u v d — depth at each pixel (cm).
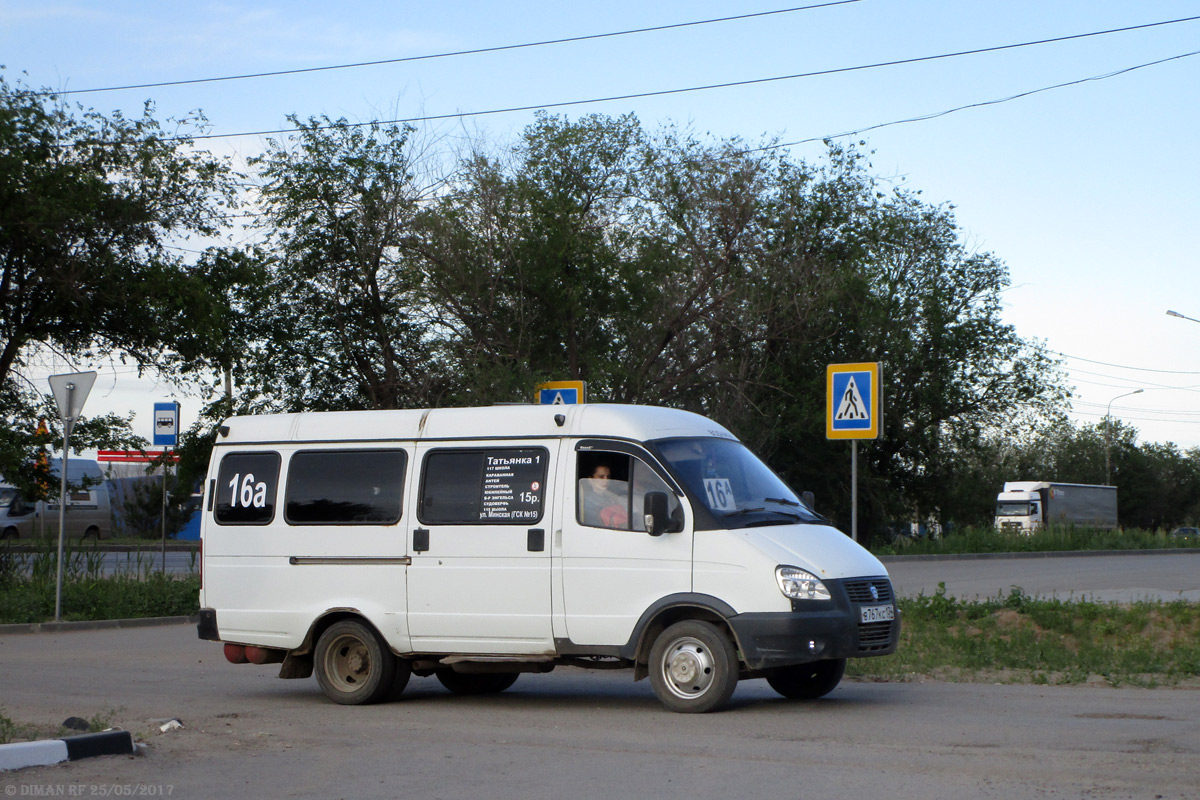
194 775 717
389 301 3303
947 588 2253
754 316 3481
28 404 2525
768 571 918
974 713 924
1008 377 5206
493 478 1025
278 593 1095
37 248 2334
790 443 4422
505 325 3161
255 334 3291
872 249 4553
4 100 2331
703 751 773
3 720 847
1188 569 2864
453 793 661
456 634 1020
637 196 3428
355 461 1086
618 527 973
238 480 1134
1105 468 9219
